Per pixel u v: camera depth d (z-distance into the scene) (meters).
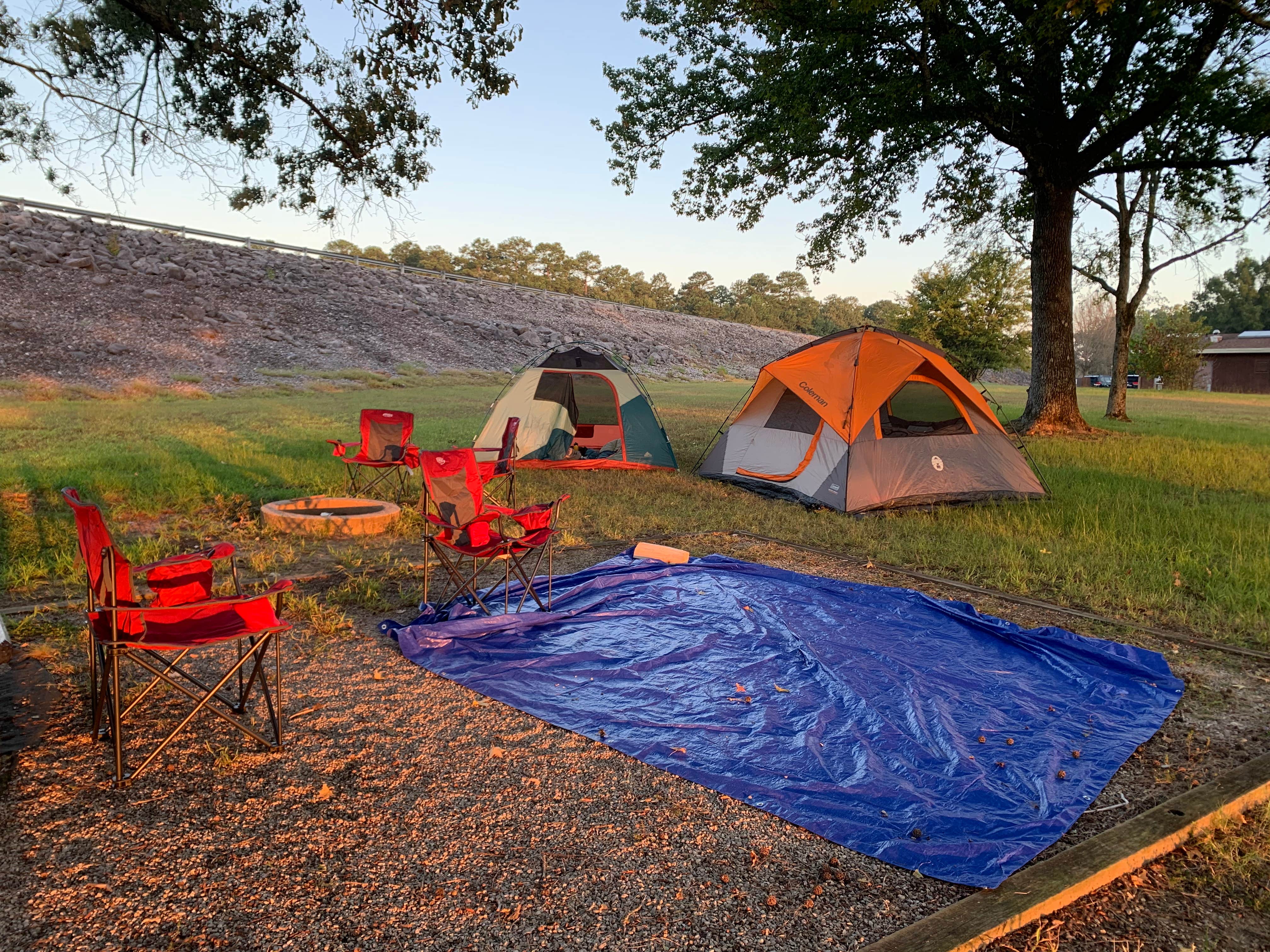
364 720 3.85
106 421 14.64
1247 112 12.41
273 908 2.49
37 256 25.61
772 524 8.36
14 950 2.27
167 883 2.59
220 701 3.98
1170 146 14.17
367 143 10.81
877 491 9.02
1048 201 15.53
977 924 2.46
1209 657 5.03
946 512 8.90
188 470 9.86
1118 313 20.38
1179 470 12.10
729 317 94.94
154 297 26.53
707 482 10.77
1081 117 14.12
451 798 3.17
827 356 9.84
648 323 55.22
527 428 11.68
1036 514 8.74
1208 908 2.65
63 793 3.10
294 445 12.59
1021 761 3.61
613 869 2.76
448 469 5.76
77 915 2.43
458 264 80.94
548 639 5.01
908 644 5.07
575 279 89.62
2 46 9.25
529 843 2.89
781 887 2.70
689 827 3.04
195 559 3.45
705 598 5.84
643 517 8.60
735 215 16.58
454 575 5.46
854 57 12.89
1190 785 3.46
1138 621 5.65
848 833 3.00
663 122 15.55
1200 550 7.35
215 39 9.49
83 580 5.78
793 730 3.85
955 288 21.58
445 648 4.75
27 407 15.99
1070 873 2.72
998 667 4.75
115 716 3.11
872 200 16.39
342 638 4.95
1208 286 80.31
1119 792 3.39
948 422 9.78
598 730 3.82
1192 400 36.44
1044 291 16.06
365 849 2.82
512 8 10.08
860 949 2.37
